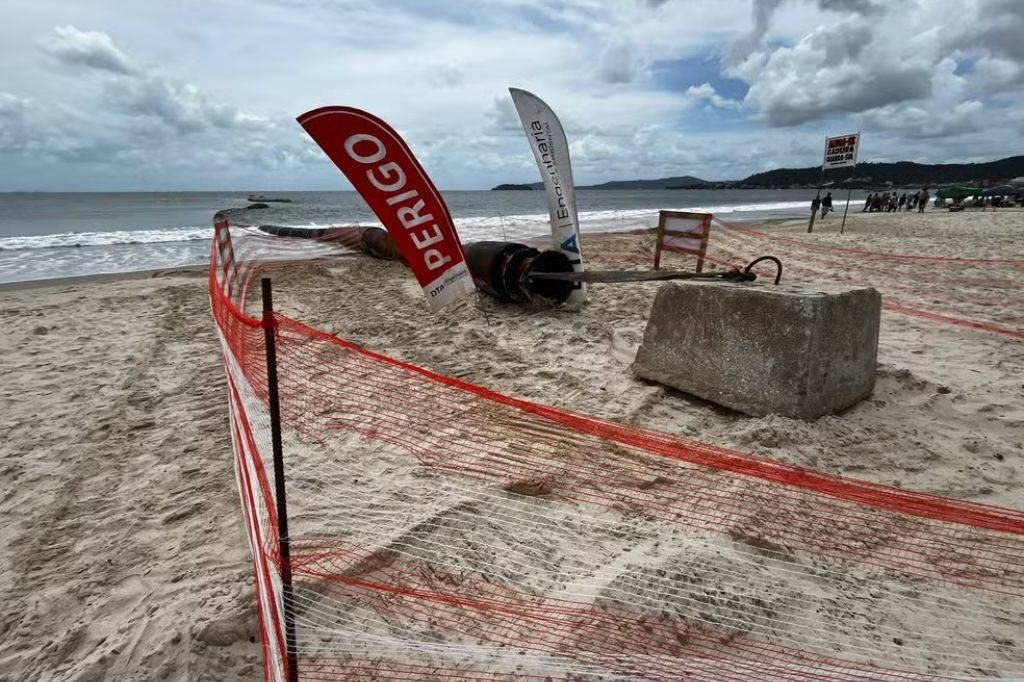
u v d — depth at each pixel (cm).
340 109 397
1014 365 516
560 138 662
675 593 234
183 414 466
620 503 305
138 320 771
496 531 286
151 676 217
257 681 215
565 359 545
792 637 216
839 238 1653
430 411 428
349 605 239
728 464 327
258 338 543
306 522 296
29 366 583
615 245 1487
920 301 799
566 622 225
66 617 252
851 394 407
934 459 348
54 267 1382
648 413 410
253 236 1714
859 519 288
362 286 956
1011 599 240
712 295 419
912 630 222
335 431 399
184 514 325
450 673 205
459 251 452
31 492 354
